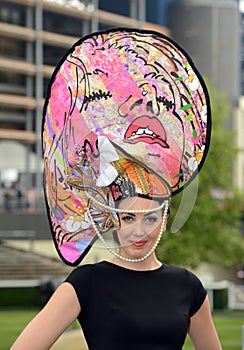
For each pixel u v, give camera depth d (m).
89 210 3.11
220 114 33.03
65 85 3.21
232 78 68.62
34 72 59.12
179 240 31.47
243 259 33.09
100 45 3.22
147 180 3.03
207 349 3.14
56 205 3.19
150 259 3.04
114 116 3.16
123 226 3.02
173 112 3.20
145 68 3.21
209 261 33.00
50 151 3.20
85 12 60.91
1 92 58.25
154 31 3.23
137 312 2.91
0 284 30.62
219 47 68.38
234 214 32.59
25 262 39.00
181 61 3.24
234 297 37.66
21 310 29.33
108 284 2.95
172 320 2.93
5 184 46.28
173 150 3.16
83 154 3.12
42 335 2.86
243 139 62.34
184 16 68.56
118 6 62.62
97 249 3.08
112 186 3.05
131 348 2.88
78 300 2.92
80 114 3.17
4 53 58.03
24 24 58.84
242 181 55.91
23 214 41.72
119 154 3.06
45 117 3.22
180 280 3.04
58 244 3.20
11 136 58.00
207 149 3.24
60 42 59.94
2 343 18.95
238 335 20.83
